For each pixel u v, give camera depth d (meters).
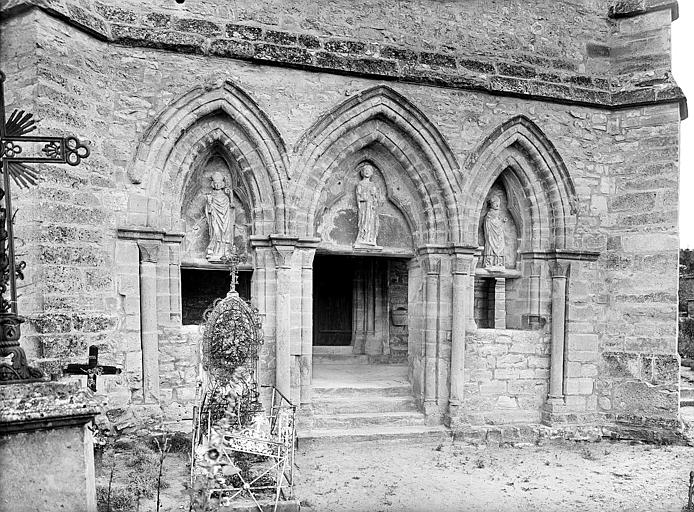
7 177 4.30
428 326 10.02
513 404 10.35
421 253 10.12
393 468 8.41
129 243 8.43
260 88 9.00
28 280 7.13
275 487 6.50
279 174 9.11
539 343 10.47
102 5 8.24
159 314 8.73
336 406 9.88
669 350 10.09
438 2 9.87
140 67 8.48
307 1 9.27
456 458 8.98
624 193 10.55
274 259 9.21
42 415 3.65
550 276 10.50
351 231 10.15
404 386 10.50
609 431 10.39
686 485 7.95
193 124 8.87
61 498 3.77
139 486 6.70
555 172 10.38
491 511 6.93
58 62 7.43
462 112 9.89
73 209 7.62
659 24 10.29
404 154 9.93
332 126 9.34
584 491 7.68
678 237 10.10
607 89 10.58
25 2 7.06
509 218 10.88
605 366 10.54
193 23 8.66
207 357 7.34
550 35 10.40
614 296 10.56
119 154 8.40
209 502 5.63
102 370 6.98
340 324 14.34
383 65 9.41
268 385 9.23
